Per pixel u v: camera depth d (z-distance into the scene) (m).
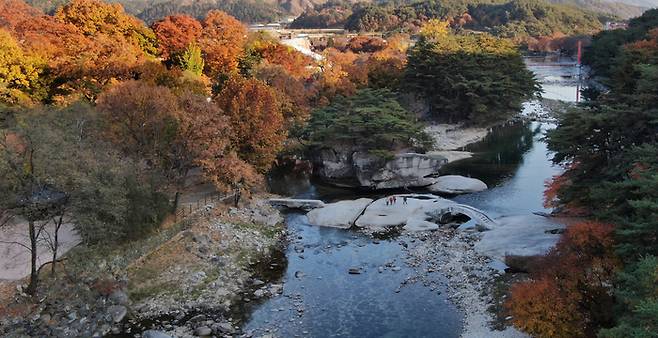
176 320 41.50
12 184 38.84
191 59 102.00
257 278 49.34
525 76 125.25
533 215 58.78
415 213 63.44
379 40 190.75
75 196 40.12
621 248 30.95
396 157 75.06
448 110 119.62
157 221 52.19
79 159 41.44
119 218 42.81
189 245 52.53
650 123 43.41
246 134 67.75
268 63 112.62
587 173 47.81
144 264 48.28
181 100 60.88
